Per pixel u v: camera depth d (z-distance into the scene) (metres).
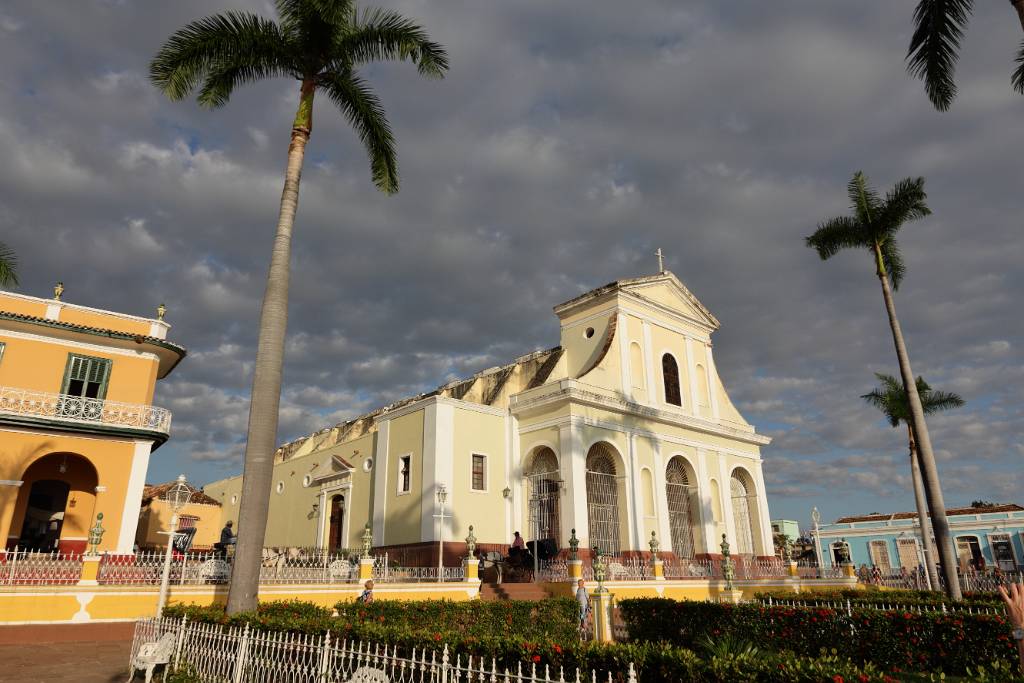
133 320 20.59
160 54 13.20
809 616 12.64
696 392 29.61
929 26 12.93
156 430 19.36
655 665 5.87
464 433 24.16
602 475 24.55
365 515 26.62
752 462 31.36
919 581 32.16
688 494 27.86
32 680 9.11
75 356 19.52
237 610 10.53
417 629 7.89
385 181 14.93
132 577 13.59
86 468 19.62
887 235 22.31
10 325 18.67
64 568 13.12
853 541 47.38
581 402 23.81
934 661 11.13
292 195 13.22
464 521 23.12
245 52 13.63
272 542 34.19
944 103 13.40
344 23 13.80
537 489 24.39
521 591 19.03
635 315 27.86
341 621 8.54
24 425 17.70
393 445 25.48
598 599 15.29
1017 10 10.27
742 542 30.77
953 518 43.59
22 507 18.61
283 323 12.45
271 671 7.13
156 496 30.89
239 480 38.47
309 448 34.06
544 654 6.48
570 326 28.89
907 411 30.77
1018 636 4.69
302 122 13.70
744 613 13.47
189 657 8.62
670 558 24.64
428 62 14.34
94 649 11.62
